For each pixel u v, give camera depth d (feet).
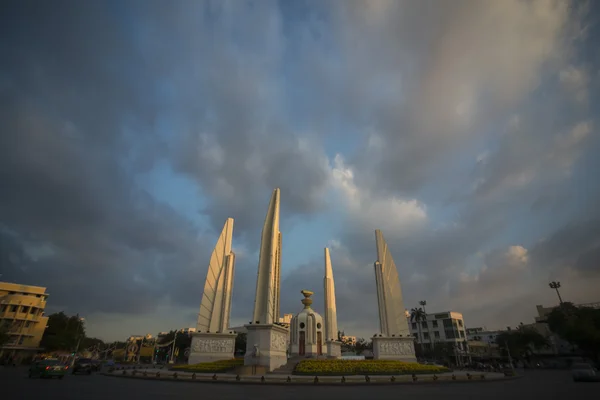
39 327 239.50
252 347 104.88
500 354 264.52
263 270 114.93
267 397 53.88
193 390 63.62
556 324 207.82
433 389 70.28
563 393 61.77
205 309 143.84
